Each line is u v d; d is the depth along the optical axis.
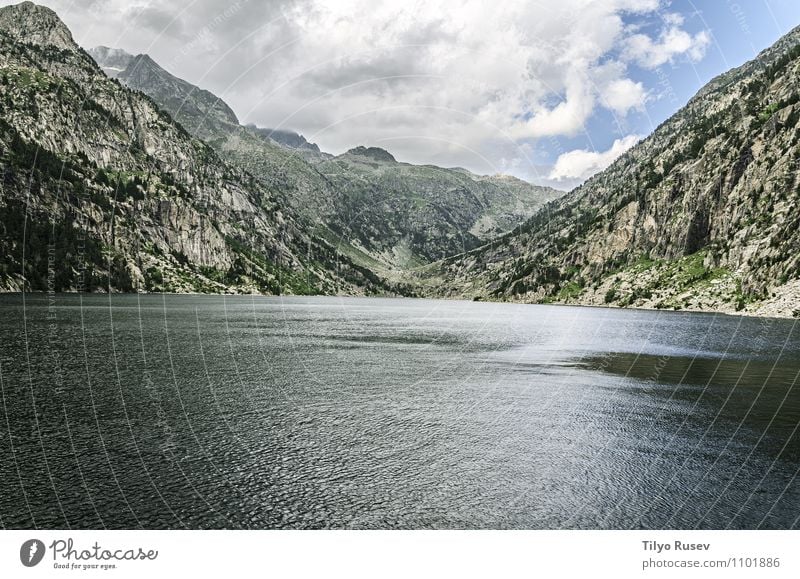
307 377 58.72
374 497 26.83
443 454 33.41
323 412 43.38
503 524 24.27
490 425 40.41
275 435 36.66
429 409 45.19
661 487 28.83
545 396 51.22
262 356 72.94
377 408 45.19
